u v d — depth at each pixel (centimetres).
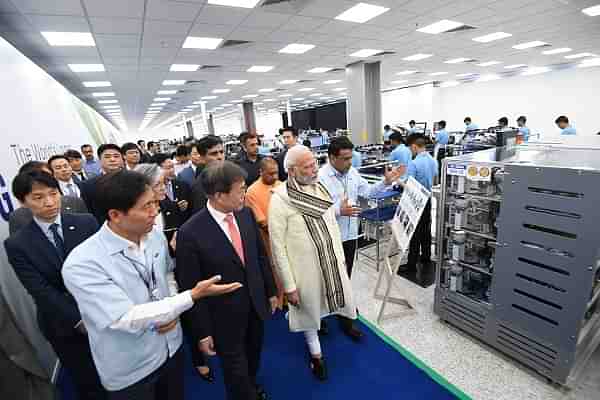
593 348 156
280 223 154
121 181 84
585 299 136
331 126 2047
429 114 1400
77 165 323
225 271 120
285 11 391
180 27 413
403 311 223
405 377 168
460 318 196
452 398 153
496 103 1233
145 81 767
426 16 452
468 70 1033
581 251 134
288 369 181
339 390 164
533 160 169
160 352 103
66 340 133
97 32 398
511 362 171
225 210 119
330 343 199
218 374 181
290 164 152
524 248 155
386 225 323
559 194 139
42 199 125
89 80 696
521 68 1070
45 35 396
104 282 85
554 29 559
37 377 132
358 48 618
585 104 996
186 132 2173
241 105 1545
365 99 774
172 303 88
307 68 795
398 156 381
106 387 95
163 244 110
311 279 157
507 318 168
